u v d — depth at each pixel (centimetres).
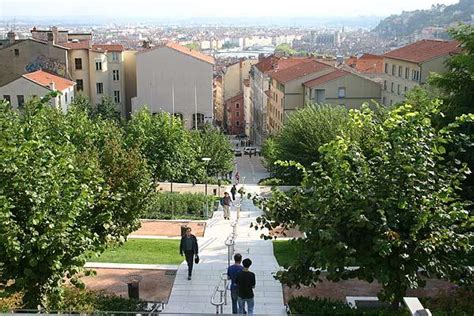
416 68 6494
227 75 13725
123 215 1698
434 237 1136
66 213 1230
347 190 1166
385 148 1224
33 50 7438
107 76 7756
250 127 11481
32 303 1270
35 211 1212
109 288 1773
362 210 1130
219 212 3309
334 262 1131
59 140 1633
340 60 11838
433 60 6341
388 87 7256
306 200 1262
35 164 1267
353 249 1107
